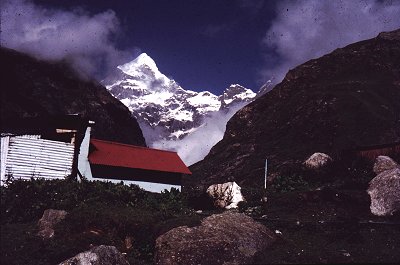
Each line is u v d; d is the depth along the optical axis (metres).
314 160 34.78
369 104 108.62
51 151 31.62
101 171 35.09
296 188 30.83
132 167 37.09
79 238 18.70
